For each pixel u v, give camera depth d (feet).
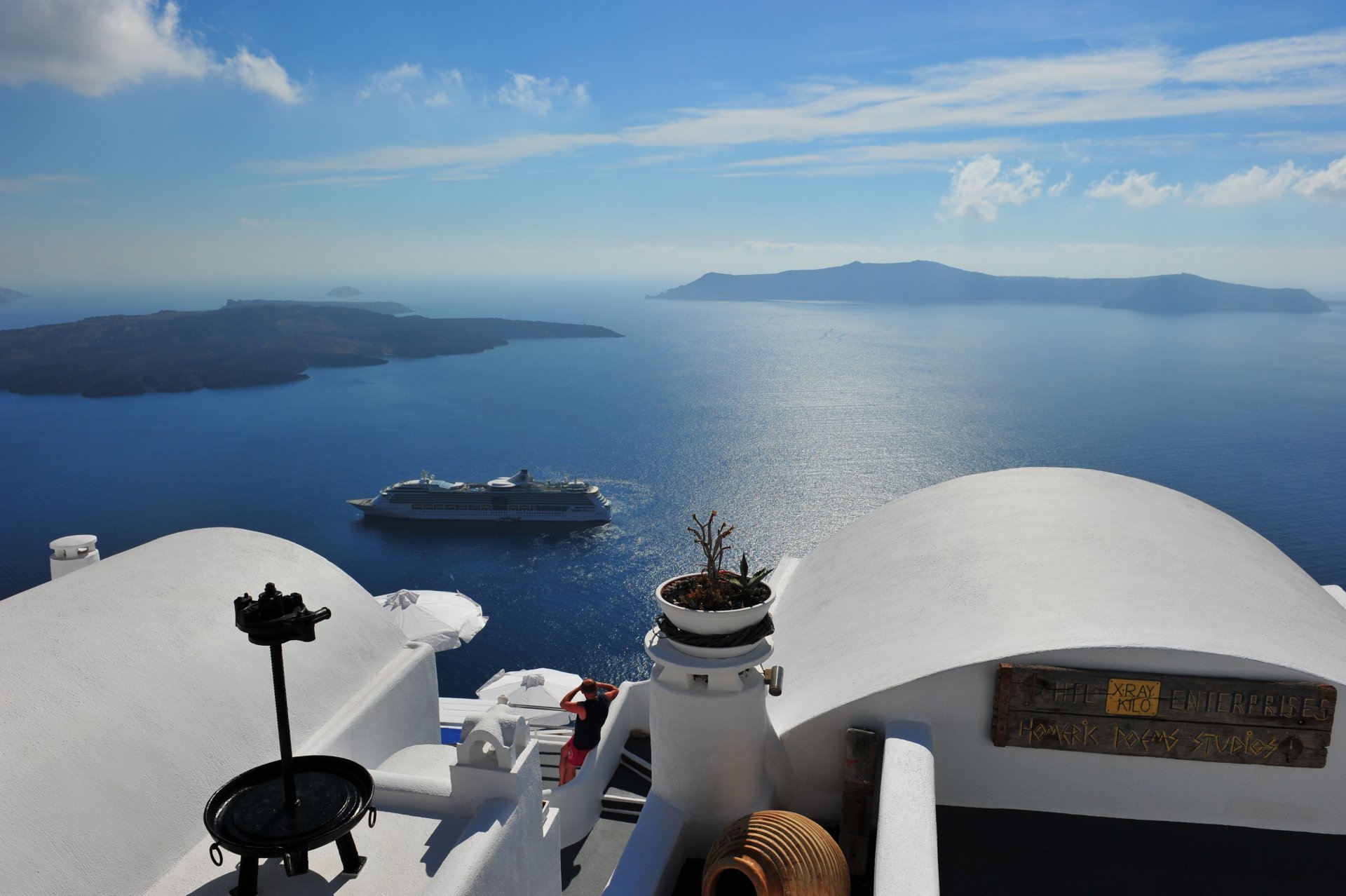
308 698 20.97
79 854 13.98
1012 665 19.43
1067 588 22.70
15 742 14.82
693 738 18.39
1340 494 537.24
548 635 331.16
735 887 17.26
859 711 20.54
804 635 27.68
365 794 12.84
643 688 30.89
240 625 11.62
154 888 14.56
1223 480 580.71
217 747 17.70
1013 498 30.14
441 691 288.10
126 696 17.12
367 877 13.65
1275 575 25.30
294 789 12.47
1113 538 25.52
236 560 23.93
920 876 14.87
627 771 29.17
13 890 12.81
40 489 600.80
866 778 19.89
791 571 37.86
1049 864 18.52
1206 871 18.20
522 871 15.74
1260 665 18.65
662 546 442.50
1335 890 17.62
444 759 19.17
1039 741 19.61
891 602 25.66
